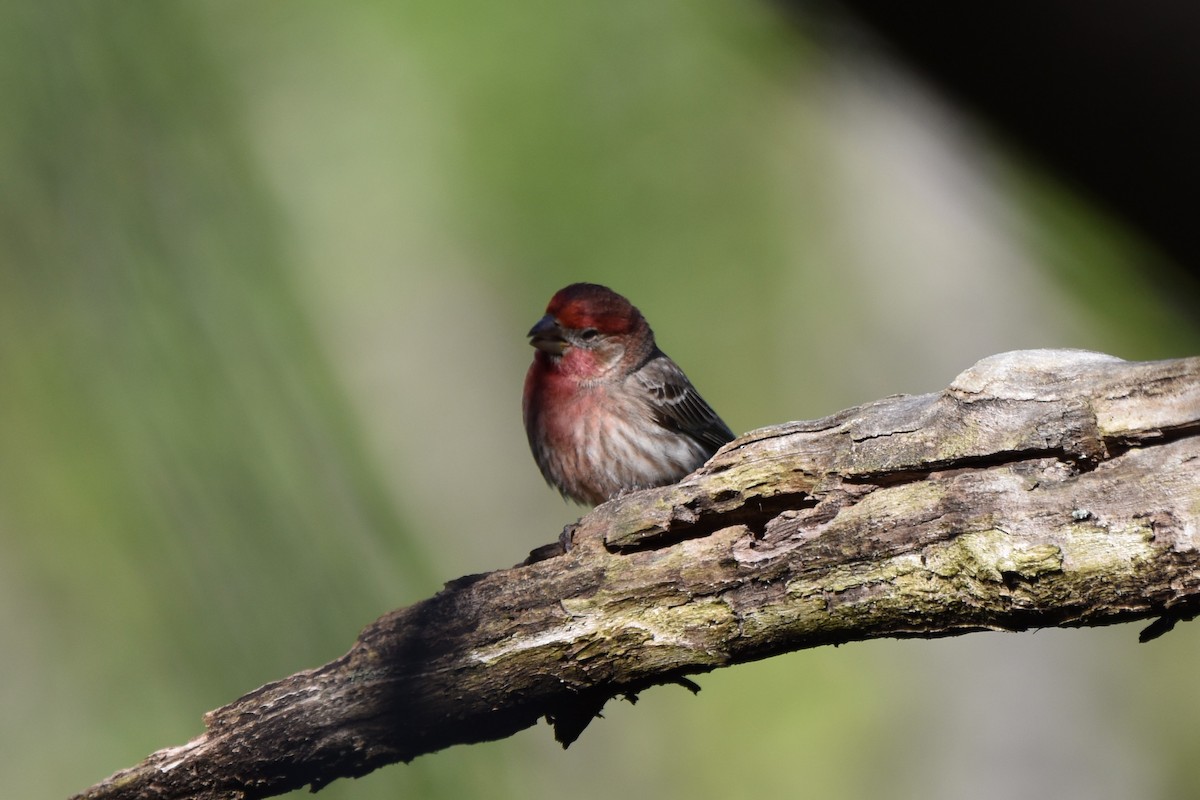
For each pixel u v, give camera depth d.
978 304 14.48
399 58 17.20
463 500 15.59
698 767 13.81
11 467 12.34
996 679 14.11
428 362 16.17
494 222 16.52
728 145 16.02
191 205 15.46
